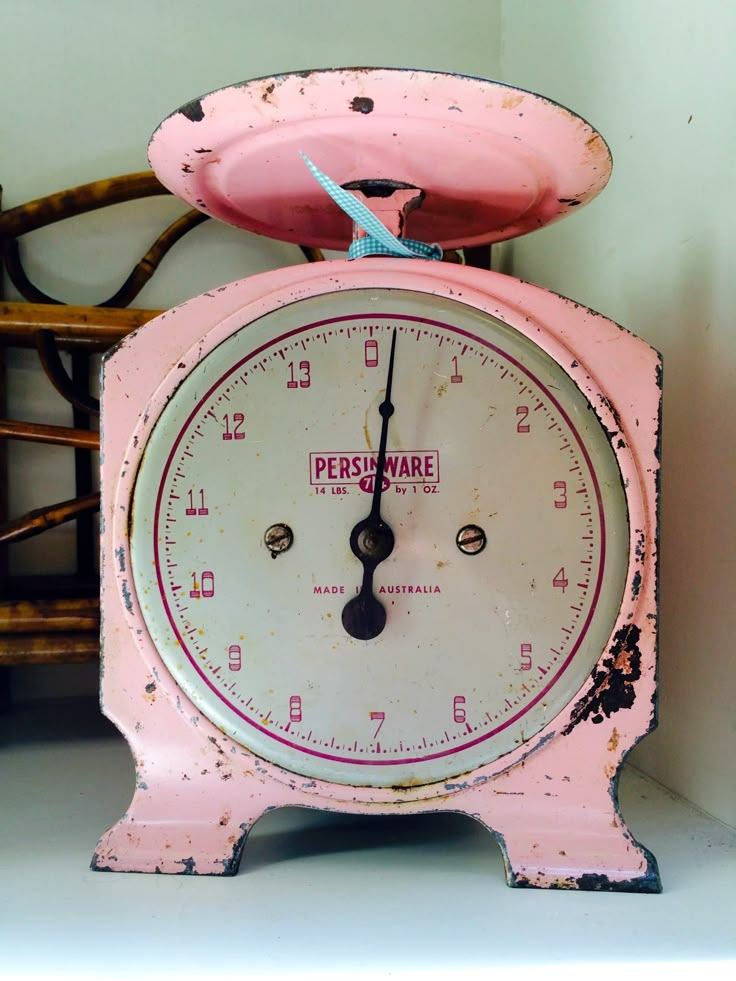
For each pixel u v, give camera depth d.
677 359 0.83
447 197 0.80
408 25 1.24
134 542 0.69
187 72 1.19
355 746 0.67
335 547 0.68
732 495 0.75
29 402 1.14
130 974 0.53
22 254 1.15
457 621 0.68
